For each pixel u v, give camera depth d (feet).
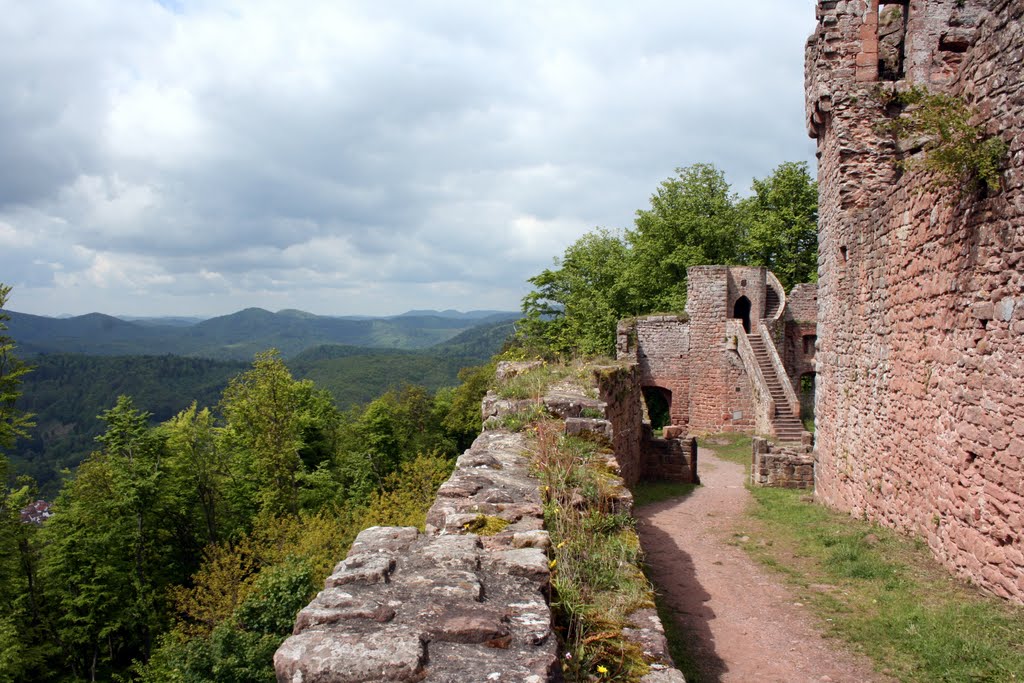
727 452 82.07
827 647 20.70
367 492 126.41
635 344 101.30
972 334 22.98
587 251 127.24
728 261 120.88
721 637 21.95
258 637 65.16
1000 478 21.29
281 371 122.42
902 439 29.94
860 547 29.78
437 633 9.26
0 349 81.41
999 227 20.89
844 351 38.81
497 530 14.84
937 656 18.76
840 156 38.88
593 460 23.11
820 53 39.55
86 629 89.92
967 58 22.70
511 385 37.37
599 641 11.76
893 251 30.83
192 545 111.65
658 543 34.86
